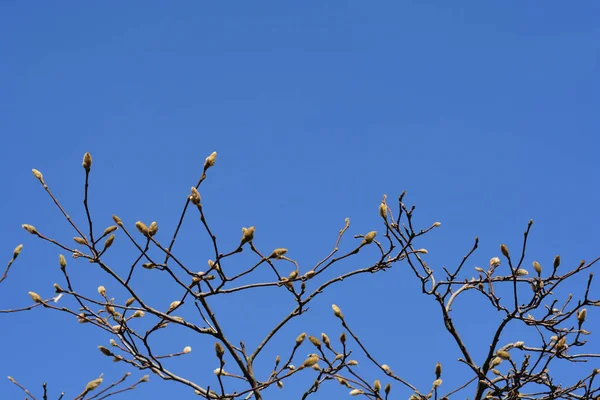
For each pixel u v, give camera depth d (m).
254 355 5.97
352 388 5.98
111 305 5.41
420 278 6.30
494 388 6.03
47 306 5.31
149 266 5.31
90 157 5.00
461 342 6.38
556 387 6.09
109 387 5.40
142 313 5.56
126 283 5.38
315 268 5.70
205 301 5.61
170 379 5.69
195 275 5.36
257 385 5.84
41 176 5.21
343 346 5.83
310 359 5.68
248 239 5.18
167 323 5.62
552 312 6.10
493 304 6.18
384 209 6.02
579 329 6.02
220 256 5.23
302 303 5.86
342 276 5.92
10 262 5.18
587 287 5.91
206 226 5.09
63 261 5.23
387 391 5.76
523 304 6.29
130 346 5.63
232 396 5.66
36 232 5.19
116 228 5.20
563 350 5.93
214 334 5.77
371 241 5.71
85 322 5.54
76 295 5.35
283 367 5.78
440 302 6.36
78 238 5.25
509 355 5.66
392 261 6.06
